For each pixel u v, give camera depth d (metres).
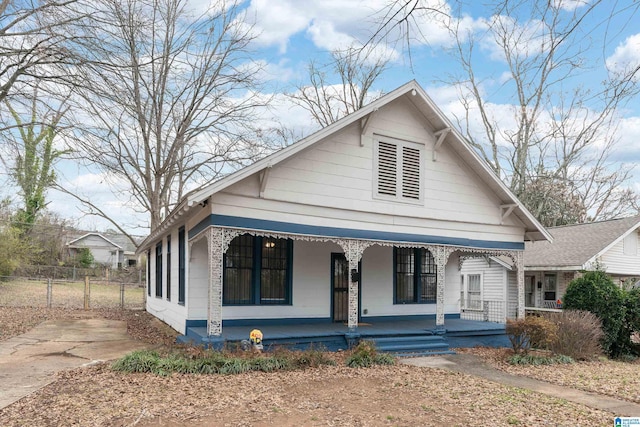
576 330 12.10
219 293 10.03
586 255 18.44
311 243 13.48
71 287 30.23
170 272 15.26
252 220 10.38
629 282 15.80
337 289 13.81
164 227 13.70
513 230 14.57
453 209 13.38
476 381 8.76
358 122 11.94
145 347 11.18
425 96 12.37
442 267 12.97
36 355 10.20
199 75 23.11
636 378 9.59
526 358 10.97
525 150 25.58
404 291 15.16
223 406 6.49
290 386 7.74
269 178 10.63
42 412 6.06
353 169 11.84
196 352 9.08
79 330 14.43
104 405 6.36
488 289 21.95
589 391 8.34
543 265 19.28
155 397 6.78
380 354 10.23
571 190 30.47
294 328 12.14
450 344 12.79
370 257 14.52
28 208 29.25
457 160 13.56
